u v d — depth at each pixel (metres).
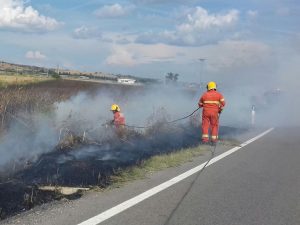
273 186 8.18
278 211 6.56
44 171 9.24
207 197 7.22
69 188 7.68
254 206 6.79
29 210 6.34
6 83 22.38
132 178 8.52
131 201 6.83
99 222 5.77
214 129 14.05
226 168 9.81
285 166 10.32
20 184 8.09
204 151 12.38
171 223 5.84
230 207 6.68
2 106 14.12
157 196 7.18
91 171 9.30
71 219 5.88
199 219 6.06
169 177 8.67
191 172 9.22
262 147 13.61
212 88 14.24
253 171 9.57
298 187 8.17
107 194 7.27
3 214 6.29
